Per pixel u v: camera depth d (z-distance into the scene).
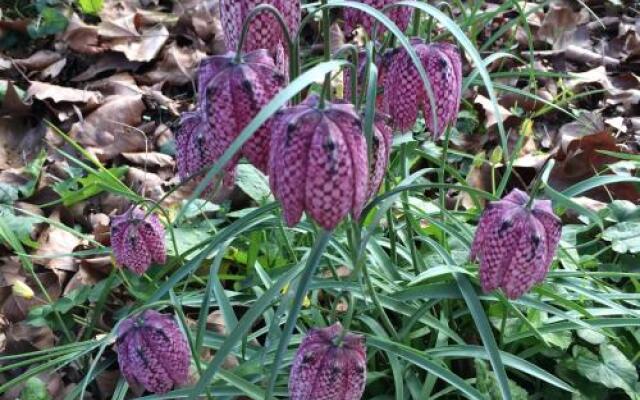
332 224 0.23
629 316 0.36
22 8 0.65
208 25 0.62
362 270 0.31
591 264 0.40
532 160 0.49
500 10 0.39
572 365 0.34
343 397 0.26
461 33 0.24
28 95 0.55
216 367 0.25
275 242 0.41
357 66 0.27
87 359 0.38
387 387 0.35
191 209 0.44
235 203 0.47
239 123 0.24
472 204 0.47
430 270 0.30
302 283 0.24
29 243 0.44
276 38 0.25
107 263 0.43
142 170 0.51
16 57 0.61
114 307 0.41
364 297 0.31
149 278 0.40
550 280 0.34
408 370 0.34
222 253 0.32
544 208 0.27
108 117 0.54
